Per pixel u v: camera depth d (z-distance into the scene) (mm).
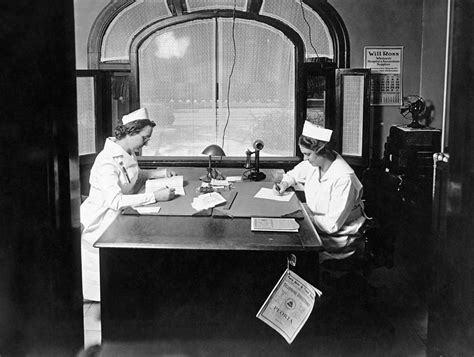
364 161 6129
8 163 1376
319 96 6285
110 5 6066
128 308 3182
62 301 1585
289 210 3744
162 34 6062
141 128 4336
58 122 1517
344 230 3824
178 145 6273
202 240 3139
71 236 1608
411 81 6371
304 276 3127
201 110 6219
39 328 1495
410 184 5816
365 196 5402
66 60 1532
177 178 4570
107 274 3154
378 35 6281
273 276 3145
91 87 5945
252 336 3205
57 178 1528
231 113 6223
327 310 3961
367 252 3773
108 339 3203
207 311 3180
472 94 1880
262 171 5293
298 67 6066
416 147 5828
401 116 6414
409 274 4824
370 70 6055
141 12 6098
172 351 3203
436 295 2146
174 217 3609
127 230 3330
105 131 6156
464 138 1921
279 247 3033
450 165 1990
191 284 3156
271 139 6242
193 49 6102
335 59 6273
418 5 6262
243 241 3123
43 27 1437
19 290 1434
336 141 6199
